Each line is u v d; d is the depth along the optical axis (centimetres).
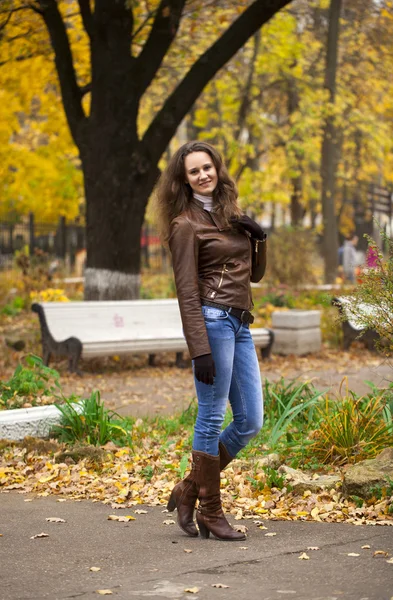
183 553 468
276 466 662
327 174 2653
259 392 502
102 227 1421
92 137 1416
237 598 388
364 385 1114
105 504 591
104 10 1385
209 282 487
